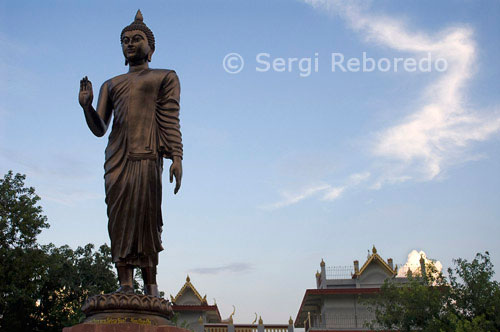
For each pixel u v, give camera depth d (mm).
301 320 67625
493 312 37844
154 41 13438
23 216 40531
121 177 11891
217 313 58000
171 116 12500
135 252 11727
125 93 12383
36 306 44750
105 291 46750
